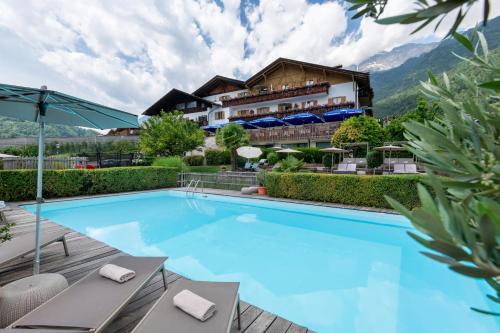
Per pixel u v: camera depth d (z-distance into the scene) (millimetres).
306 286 4156
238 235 6797
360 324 3225
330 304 3652
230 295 2369
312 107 22094
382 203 7844
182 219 8461
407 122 804
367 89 23812
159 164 15781
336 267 4840
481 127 746
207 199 11688
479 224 491
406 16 583
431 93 1006
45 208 9438
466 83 934
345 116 20141
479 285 4109
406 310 3506
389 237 6527
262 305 3645
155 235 6820
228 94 30125
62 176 10625
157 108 33281
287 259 5246
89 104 3326
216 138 18875
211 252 5617
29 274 3799
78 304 2197
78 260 4312
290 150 16766
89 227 7535
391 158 14578
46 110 3588
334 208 8180
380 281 4309
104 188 11820
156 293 3254
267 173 10656
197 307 2061
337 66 24328
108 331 2539
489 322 3250
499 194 646
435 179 614
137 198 11906
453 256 483
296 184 9750
